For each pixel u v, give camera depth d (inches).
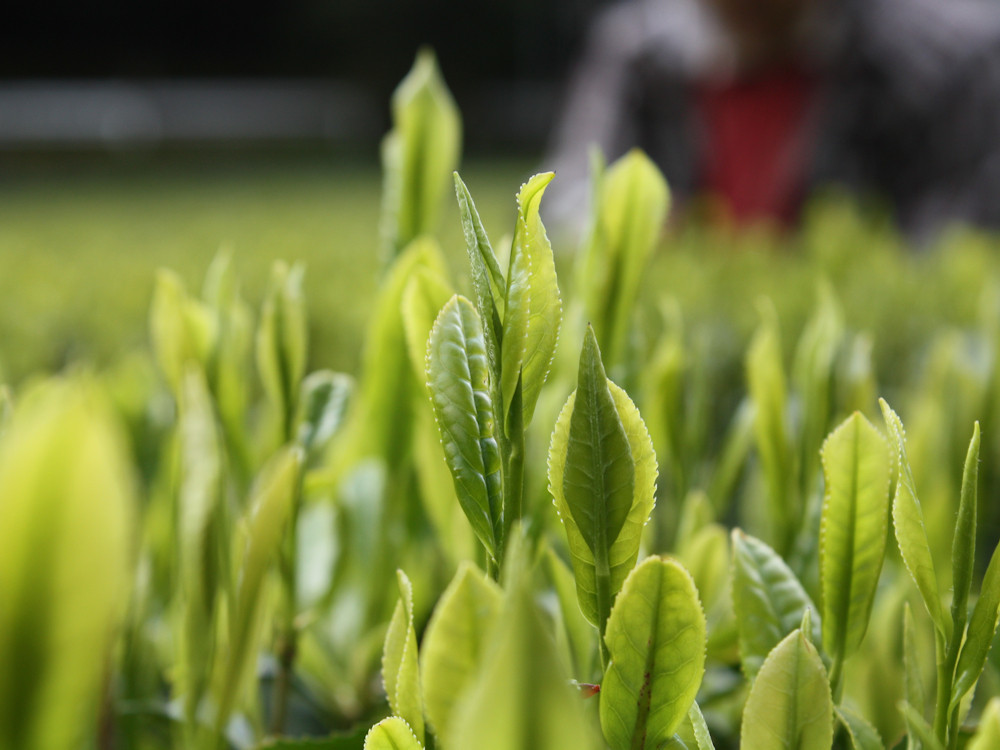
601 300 14.8
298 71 650.2
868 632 15.5
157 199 281.7
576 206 89.3
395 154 17.4
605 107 115.9
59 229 104.4
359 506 17.3
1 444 11.6
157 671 16.5
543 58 608.4
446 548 16.1
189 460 12.8
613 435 11.5
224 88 629.6
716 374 32.8
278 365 15.2
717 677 16.5
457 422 11.9
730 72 108.8
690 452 18.7
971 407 20.8
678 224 77.1
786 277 44.0
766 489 16.7
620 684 11.4
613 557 11.6
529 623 9.3
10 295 36.4
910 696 12.6
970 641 11.7
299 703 18.1
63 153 477.7
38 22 635.5
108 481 9.0
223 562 12.9
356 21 599.8
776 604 13.0
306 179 421.7
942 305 37.4
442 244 56.1
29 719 9.2
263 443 17.4
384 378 16.6
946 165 97.0
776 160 107.3
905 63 98.6
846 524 12.5
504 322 11.6
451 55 604.1
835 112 103.5
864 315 35.8
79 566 9.1
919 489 19.4
